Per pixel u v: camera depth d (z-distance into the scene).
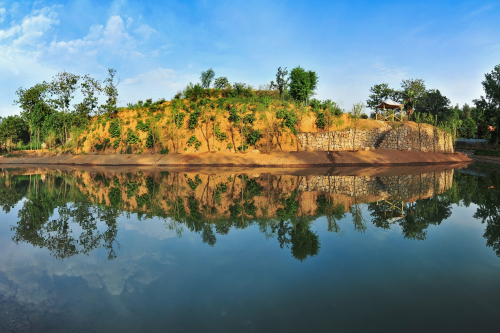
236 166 37.72
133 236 9.07
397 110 67.38
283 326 4.32
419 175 26.11
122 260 7.15
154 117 51.03
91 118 59.41
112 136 51.31
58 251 7.89
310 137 43.84
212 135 45.78
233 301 5.11
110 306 5.02
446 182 21.25
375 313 4.62
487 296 5.12
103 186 20.77
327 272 6.22
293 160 38.28
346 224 10.10
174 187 19.69
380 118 53.94
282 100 51.78
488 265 6.47
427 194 16.23
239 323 4.42
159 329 4.32
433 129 47.06
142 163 42.25
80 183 22.69
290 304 4.96
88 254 7.61
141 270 6.52
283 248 7.77
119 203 14.43
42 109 61.56
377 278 5.88
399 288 5.45
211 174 28.47
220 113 47.28
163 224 10.43
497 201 14.12
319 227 9.77
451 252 7.29
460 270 6.21
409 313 4.60
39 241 8.77
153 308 4.93
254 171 31.19
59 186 21.17
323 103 48.06
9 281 6.10
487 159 51.41
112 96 59.56
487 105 59.62
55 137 58.97
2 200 15.77
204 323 4.44
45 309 4.97
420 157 40.59
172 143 47.03
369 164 36.94
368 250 7.51
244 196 15.98
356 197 15.45
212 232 9.38
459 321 4.37
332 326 4.28
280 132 44.66
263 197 15.66
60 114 58.50
